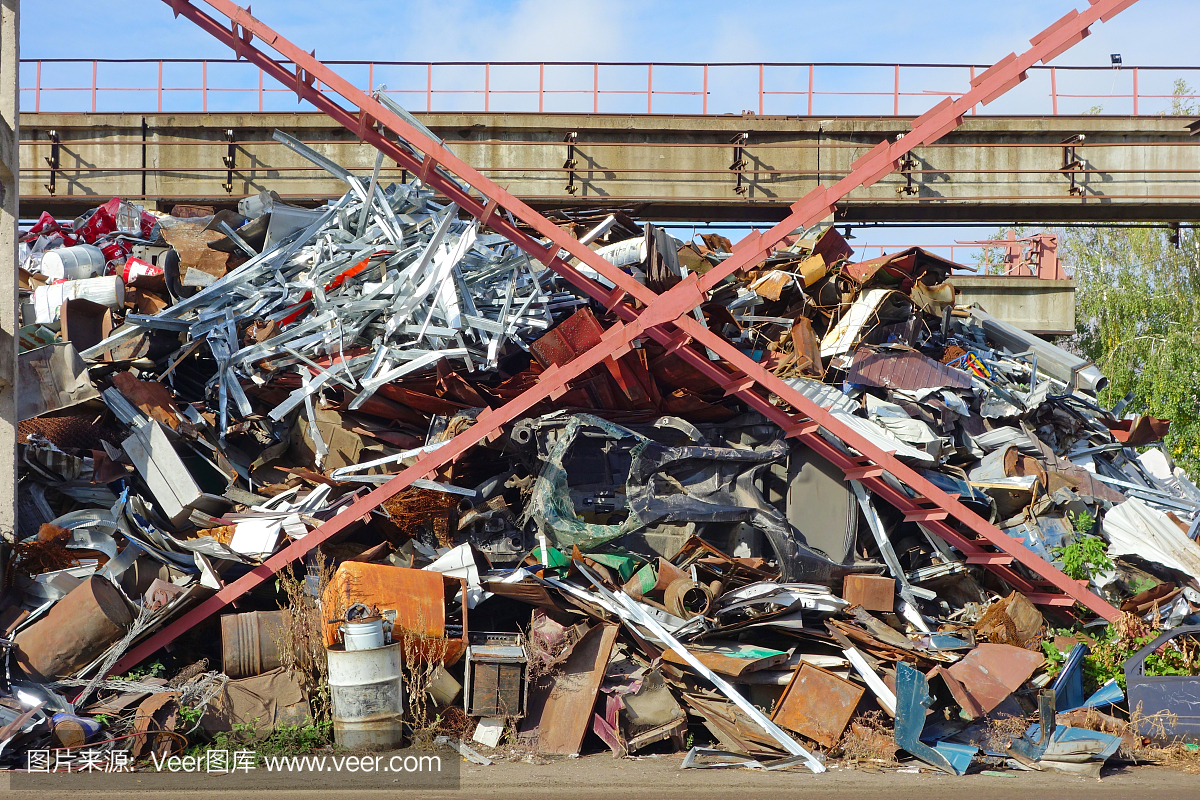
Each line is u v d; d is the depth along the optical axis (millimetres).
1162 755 8102
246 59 9531
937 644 9227
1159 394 27188
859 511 10719
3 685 7625
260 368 10805
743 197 19312
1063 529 10891
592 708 8133
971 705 8219
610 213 11594
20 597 8508
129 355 10633
